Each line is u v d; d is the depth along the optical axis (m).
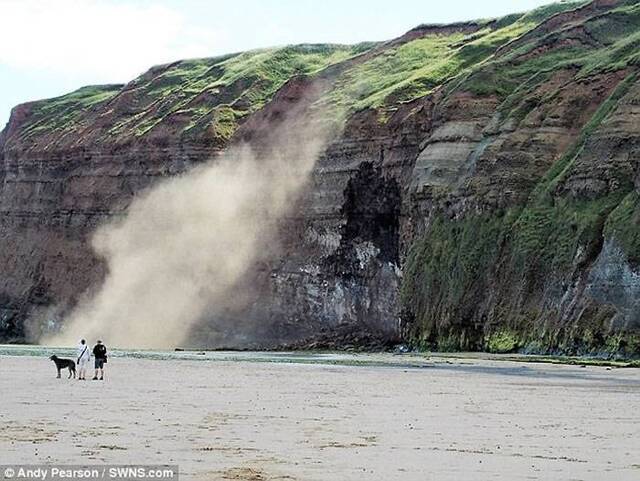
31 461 38.56
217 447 43.31
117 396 71.31
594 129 171.00
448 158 199.00
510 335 160.50
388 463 39.41
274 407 62.69
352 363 131.38
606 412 60.72
